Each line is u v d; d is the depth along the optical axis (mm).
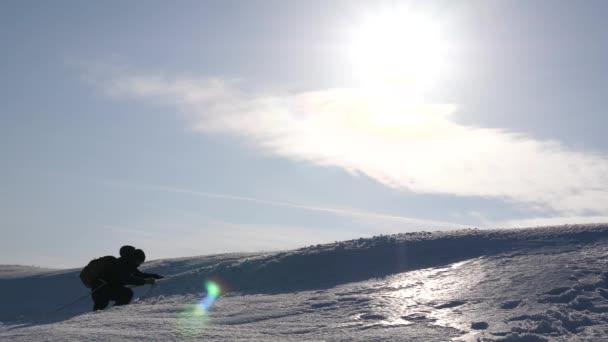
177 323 7281
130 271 10648
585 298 7027
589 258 8922
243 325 7074
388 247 11484
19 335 6730
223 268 11789
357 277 9930
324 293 8984
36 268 20875
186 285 11188
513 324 6301
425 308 7340
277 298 9008
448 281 8688
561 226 11539
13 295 16422
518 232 11406
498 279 8344
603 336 5781
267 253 14711
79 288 16156
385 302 7848
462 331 6188
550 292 7418
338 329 6574
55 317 10820
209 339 6195
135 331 6691
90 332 6664
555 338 5770
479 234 11641
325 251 11734
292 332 6543
